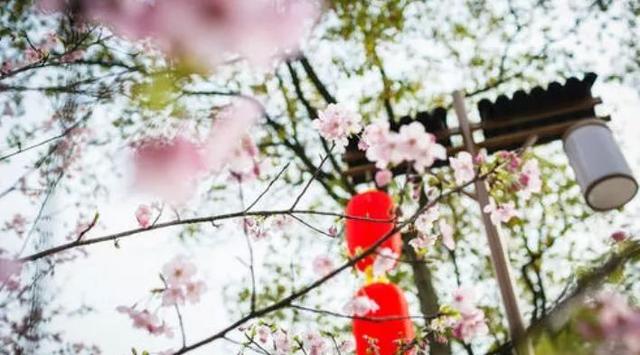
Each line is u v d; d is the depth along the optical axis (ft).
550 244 30.01
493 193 11.57
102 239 9.49
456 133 13.73
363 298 12.05
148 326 9.19
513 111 13.91
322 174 32.45
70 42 9.57
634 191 11.64
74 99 9.95
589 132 12.47
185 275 9.39
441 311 11.13
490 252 11.27
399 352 11.91
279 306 8.84
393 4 31.96
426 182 12.09
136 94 4.48
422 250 12.51
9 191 11.66
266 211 10.03
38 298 10.39
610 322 7.26
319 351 14.97
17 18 11.62
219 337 8.67
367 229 12.10
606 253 9.05
